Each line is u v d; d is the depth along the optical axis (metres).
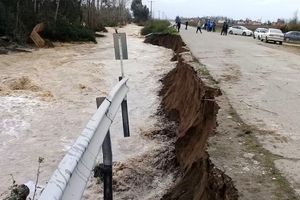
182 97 13.48
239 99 9.46
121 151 10.73
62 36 37.78
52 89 17.19
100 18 62.28
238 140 6.48
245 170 5.23
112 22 85.06
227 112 8.21
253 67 15.34
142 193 8.30
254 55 20.36
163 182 8.65
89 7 55.66
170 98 15.20
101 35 49.69
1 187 8.27
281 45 35.12
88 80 19.27
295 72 14.50
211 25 60.69
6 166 9.34
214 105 9.05
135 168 9.24
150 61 26.25
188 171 7.48
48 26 36.75
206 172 5.64
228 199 4.66
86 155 3.72
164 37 41.16
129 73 21.55
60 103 15.02
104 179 5.05
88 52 31.61
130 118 13.73
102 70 22.20
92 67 22.61
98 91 17.42
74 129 12.30
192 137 9.45
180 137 10.09
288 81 12.39
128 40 47.12
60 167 3.02
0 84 16.91
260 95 10.05
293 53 23.88
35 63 23.33
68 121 12.94
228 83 11.47
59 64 23.41
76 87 17.72
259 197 4.52
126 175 8.88
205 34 45.25
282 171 5.25
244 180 4.93
